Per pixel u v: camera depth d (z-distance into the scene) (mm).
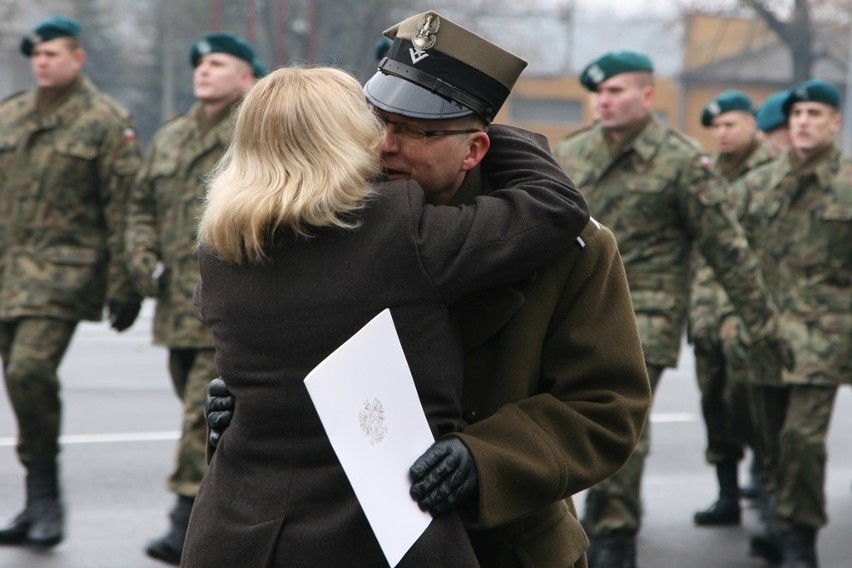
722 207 12773
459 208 5656
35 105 13891
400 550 5266
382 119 5863
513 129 6172
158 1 101750
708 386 15555
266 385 5488
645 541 14500
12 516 14516
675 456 19422
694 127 109125
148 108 104438
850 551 14344
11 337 13883
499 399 5836
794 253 14328
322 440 5426
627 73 13148
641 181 13094
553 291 5883
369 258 5426
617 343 5910
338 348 5281
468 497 5566
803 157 14398
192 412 13055
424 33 5824
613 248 6039
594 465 5766
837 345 13758
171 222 13758
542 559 5953
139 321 37969
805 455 13336
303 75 5629
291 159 5453
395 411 5359
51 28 13742
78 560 12812
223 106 13758
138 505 15195
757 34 107938
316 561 5367
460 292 5551
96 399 22828
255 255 5461
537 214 5652
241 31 97438
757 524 15422
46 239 13711
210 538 5535
